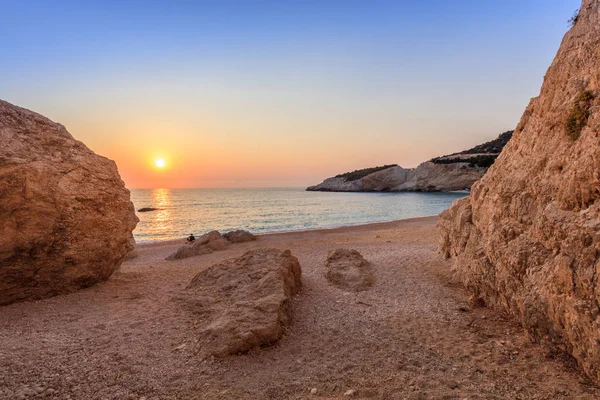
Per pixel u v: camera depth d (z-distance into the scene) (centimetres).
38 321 652
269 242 1994
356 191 13138
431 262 1103
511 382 409
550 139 585
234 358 493
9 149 714
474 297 727
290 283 791
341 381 428
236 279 789
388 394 395
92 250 850
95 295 823
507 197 632
